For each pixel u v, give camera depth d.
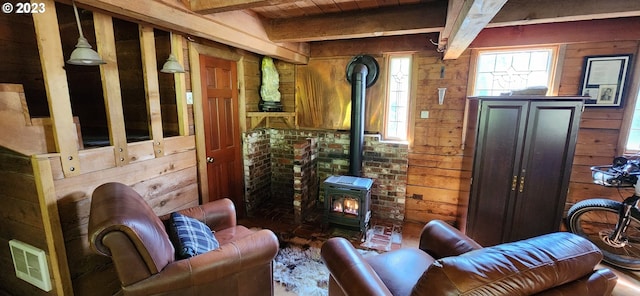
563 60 2.71
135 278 1.38
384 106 3.46
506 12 2.09
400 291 1.47
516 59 2.91
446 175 3.33
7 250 1.95
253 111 3.69
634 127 2.63
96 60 1.65
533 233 2.53
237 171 3.47
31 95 2.33
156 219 1.74
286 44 3.08
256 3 1.80
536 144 2.40
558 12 1.99
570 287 1.03
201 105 2.79
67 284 1.80
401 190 3.49
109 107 1.95
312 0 2.24
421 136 3.36
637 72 2.51
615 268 2.51
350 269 1.38
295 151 3.32
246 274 1.75
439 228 1.90
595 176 2.53
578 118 2.26
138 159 2.19
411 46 3.21
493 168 2.60
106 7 1.61
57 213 1.71
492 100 2.51
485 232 2.72
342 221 3.12
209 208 2.26
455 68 3.09
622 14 1.92
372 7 2.43
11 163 1.71
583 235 2.70
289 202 4.07
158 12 1.79
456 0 1.59
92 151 1.87
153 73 2.26
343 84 3.58
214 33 2.20
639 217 2.36
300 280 2.34
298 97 3.82
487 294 0.92
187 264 1.51
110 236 1.32
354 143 3.34
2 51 2.14
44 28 1.56
